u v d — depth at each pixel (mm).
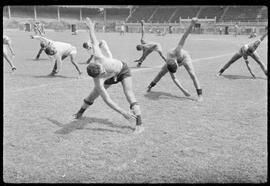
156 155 4414
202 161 4242
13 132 5262
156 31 50344
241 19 49062
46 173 3934
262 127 5516
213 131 5336
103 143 4812
